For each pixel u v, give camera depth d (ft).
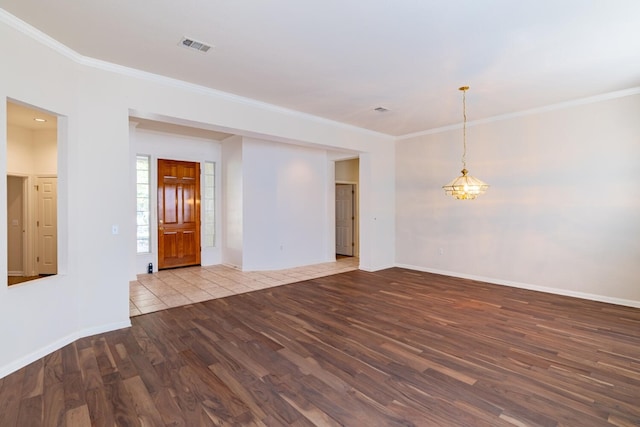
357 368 8.78
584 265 15.19
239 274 20.54
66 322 10.19
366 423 6.57
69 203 10.34
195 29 9.05
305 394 7.57
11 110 14.71
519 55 10.58
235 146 22.00
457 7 8.00
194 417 6.73
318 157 24.62
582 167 15.12
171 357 9.37
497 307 13.96
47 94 9.56
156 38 9.53
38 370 8.60
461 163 19.38
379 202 21.90
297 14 8.32
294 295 15.85
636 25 8.77
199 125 13.79
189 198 22.88
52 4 7.86
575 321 12.25
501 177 17.79
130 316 12.84
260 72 11.89
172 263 22.20
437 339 10.67
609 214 14.46
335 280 18.95
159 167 21.48
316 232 24.63
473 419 6.70
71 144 10.38
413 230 21.98
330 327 11.71
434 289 16.93
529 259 16.88
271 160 22.12
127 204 11.71
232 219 22.70
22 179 18.51
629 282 14.03
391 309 13.71
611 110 14.26
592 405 7.17
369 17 8.44
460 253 19.62
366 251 21.80
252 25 8.84
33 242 18.75
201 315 12.99
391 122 18.97
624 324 11.90
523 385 7.97
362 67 11.47
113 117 11.28
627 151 13.93
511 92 14.03
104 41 9.71
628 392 7.66
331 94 14.15
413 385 7.96
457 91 13.88
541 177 16.37
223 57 10.73
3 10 8.14
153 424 6.52
